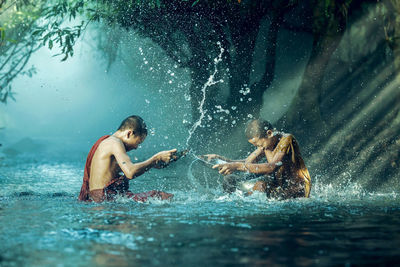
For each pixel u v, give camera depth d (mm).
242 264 3445
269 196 6836
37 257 3639
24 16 12898
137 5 12055
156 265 3422
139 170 6559
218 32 12773
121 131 7000
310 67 12609
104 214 5504
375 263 3484
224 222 4992
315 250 3840
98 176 6699
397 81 12547
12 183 9828
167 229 4641
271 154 7176
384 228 4684
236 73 13047
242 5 12328
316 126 12656
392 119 12633
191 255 3684
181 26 12750
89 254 3719
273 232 4504
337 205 6184
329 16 12172
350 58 16688
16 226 4809
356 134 12734
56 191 8320
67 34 10594
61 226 4805
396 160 11172
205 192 7727
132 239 4223
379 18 15297
